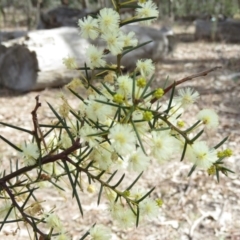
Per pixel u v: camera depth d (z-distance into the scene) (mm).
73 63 1191
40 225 3803
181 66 9805
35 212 1376
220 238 3793
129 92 1039
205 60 10422
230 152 1062
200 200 4344
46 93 7902
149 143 1030
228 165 4992
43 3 19766
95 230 1145
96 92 1162
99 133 1036
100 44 7992
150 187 4594
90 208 4188
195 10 18344
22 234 3609
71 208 4184
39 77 7895
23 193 1318
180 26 16297
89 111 1044
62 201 4285
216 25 13227
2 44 8227
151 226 3924
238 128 6168
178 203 4301
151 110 1024
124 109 1015
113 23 1106
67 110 1150
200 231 3893
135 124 1013
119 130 949
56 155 1179
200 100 7406
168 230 3889
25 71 8023
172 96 1055
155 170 4910
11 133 6062
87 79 1183
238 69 9461
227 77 8789
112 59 6371
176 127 1096
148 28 9727
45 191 4461
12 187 1287
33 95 7844
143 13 1148
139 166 1016
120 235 3814
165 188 4562
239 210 4191
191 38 13531
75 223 3967
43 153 1253
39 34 8133
